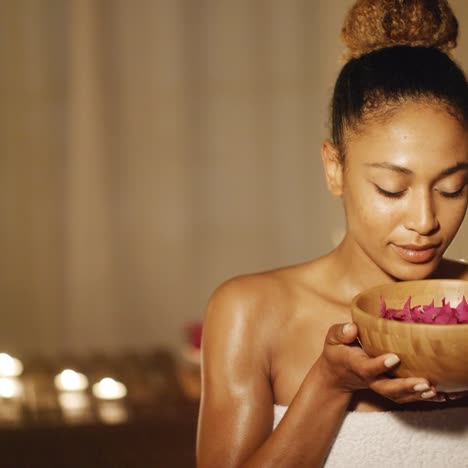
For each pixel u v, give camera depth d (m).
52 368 2.82
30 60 3.35
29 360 2.90
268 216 3.49
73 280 3.47
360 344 0.88
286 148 3.46
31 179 3.41
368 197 0.91
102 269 3.46
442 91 0.90
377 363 0.79
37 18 3.33
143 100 3.40
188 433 2.42
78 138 3.39
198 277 3.50
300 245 3.49
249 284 1.05
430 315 0.85
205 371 1.02
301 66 3.42
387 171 0.89
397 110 0.89
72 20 3.34
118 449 2.39
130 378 2.70
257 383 1.00
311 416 0.91
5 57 3.34
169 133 3.42
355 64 0.95
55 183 3.41
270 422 0.99
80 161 3.40
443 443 1.01
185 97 3.42
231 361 1.01
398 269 0.92
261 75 3.43
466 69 1.54
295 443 0.91
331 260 1.08
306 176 3.47
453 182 0.89
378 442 1.01
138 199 3.44
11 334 3.48
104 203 3.43
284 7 3.40
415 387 0.78
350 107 0.94
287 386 1.03
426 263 0.91
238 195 3.48
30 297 3.47
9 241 3.44
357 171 0.92
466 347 0.76
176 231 3.47
